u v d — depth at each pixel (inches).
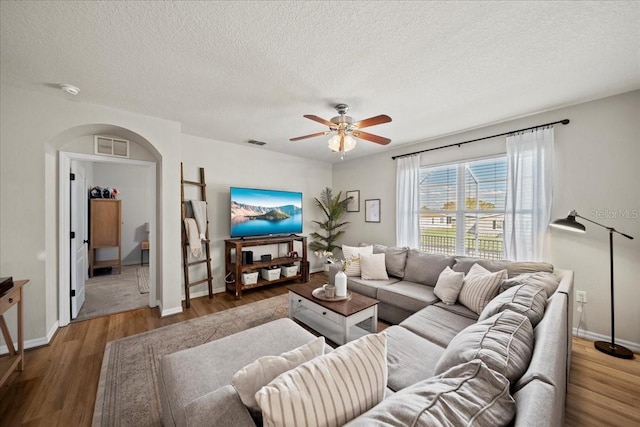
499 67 75.1
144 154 125.7
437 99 96.1
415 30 59.7
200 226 138.1
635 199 89.0
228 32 60.6
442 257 119.7
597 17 55.0
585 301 98.3
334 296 98.9
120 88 87.8
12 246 87.3
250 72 78.0
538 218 106.2
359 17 55.6
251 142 157.5
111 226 197.0
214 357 56.7
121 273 199.2
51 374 75.7
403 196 159.3
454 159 137.8
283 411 27.3
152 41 63.6
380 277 126.9
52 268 100.2
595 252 96.2
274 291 157.6
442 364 44.3
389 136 142.0
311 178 204.1
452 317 84.7
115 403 64.4
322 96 94.0
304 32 60.6
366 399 32.7
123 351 88.2
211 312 123.8
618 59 70.8
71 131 99.3
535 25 57.9
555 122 103.3
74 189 114.6
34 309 90.7
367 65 74.2
